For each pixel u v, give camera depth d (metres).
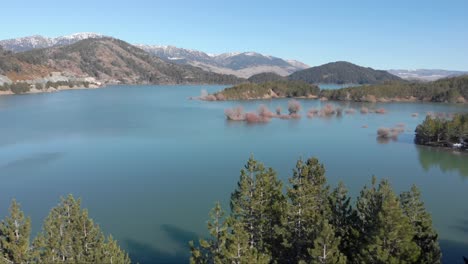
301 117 171.00
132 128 134.38
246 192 35.50
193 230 52.66
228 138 117.75
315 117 172.12
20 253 28.02
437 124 113.25
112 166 84.62
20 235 29.00
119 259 31.48
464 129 107.44
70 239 29.86
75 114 171.50
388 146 110.06
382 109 191.88
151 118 161.50
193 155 95.00
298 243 33.16
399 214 29.34
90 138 114.81
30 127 133.38
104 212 58.88
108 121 150.62
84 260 29.23
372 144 112.19
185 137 118.50
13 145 104.19
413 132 132.50
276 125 146.62
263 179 35.78
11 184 71.88
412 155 99.69
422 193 69.62
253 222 35.09
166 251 46.72
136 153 96.38
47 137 115.56
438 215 59.06
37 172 79.56
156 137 117.50
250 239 34.50
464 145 107.81
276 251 33.75
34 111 181.00
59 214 30.97
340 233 34.41
